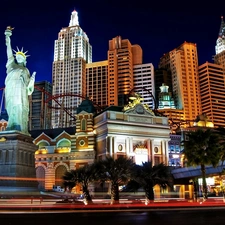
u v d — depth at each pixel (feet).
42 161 439.22
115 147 410.93
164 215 150.41
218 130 266.98
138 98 447.42
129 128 421.59
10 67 309.42
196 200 261.03
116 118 420.77
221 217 140.15
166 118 453.17
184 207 198.59
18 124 299.58
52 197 266.36
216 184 421.18
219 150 251.60
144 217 140.77
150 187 211.20
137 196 295.28
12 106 302.04
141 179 207.10
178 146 560.61
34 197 253.03
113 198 209.15
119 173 205.67
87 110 447.01
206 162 249.14
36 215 150.82
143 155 423.64
